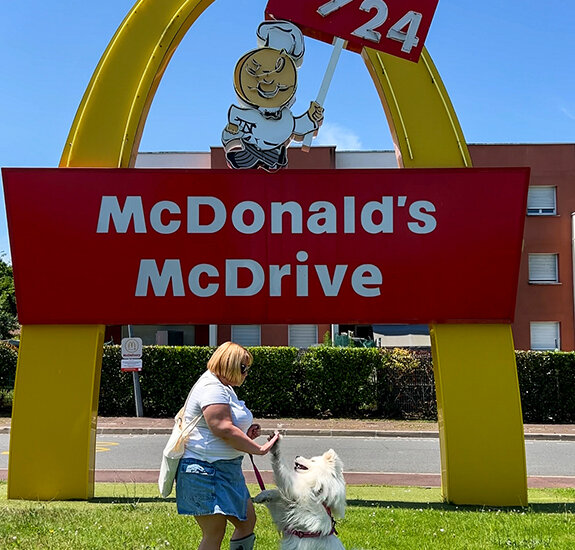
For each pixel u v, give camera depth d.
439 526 6.10
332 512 4.11
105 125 7.70
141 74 7.81
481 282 7.52
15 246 7.40
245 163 7.66
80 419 7.36
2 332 26.91
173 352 18.53
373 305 7.54
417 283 7.54
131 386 18.55
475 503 7.34
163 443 14.29
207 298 7.51
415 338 26.14
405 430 16.25
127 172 7.49
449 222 7.54
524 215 7.51
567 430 16.88
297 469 4.23
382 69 7.93
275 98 7.73
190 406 4.16
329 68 7.86
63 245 7.42
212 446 4.07
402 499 7.84
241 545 4.41
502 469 7.38
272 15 7.85
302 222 7.57
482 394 7.47
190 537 5.46
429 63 7.96
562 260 27.03
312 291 7.54
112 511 6.45
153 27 7.92
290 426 16.73
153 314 7.47
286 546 4.03
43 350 7.43
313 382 18.44
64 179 7.43
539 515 6.65
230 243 7.54
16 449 7.30
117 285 7.46
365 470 11.48
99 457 12.30
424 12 7.87
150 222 7.50
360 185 7.59
